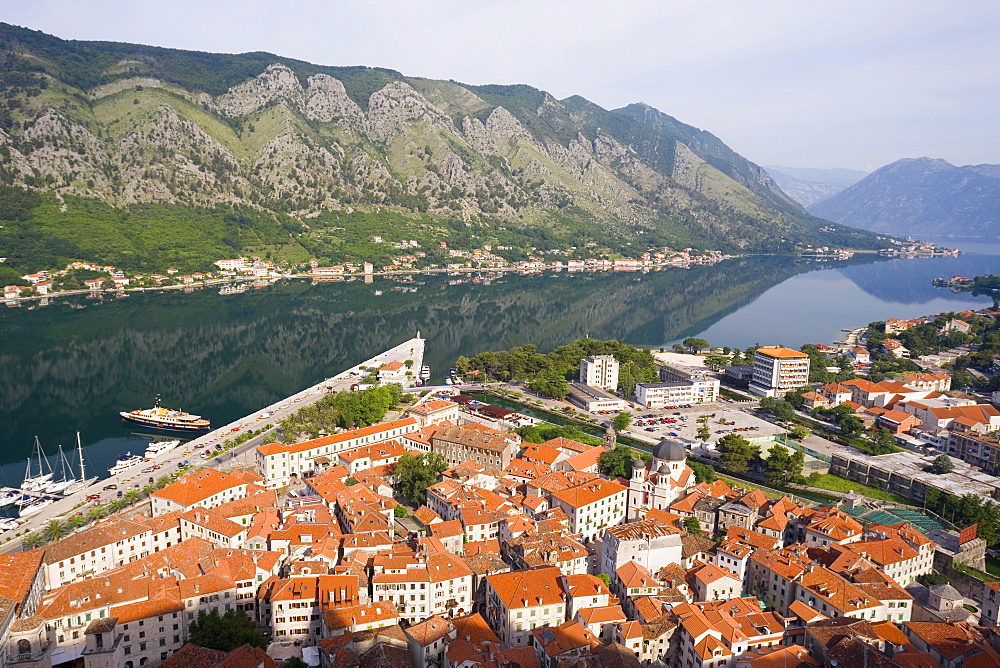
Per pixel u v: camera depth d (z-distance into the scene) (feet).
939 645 563.07
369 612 590.96
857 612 621.31
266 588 631.56
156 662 575.38
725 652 556.92
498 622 621.72
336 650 535.19
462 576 650.84
